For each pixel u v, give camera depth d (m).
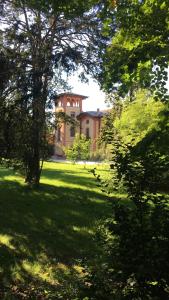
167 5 8.59
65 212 16.56
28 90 16.48
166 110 8.42
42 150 20.81
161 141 7.21
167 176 5.07
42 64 17.78
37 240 13.25
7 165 17.56
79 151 44.31
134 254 4.56
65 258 12.03
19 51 18.47
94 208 17.28
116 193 5.67
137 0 9.26
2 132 15.70
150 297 4.47
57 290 9.45
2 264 11.27
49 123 20.61
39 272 11.05
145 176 5.06
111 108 35.69
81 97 78.88
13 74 16.19
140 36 9.32
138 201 4.94
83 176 29.06
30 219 15.46
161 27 9.15
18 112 16.31
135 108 18.47
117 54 10.68
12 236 13.41
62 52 19.34
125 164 5.16
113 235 4.93
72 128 22.83
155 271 4.39
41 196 19.59
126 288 4.62
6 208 16.80
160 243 4.52
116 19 9.63
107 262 4.87
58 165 43.06
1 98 15.73
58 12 11.68
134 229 4.68
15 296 9.48
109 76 10.56
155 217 4.69
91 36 21.05
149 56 9.24
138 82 9.95
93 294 4.77
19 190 20.66
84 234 13.91
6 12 20.47
